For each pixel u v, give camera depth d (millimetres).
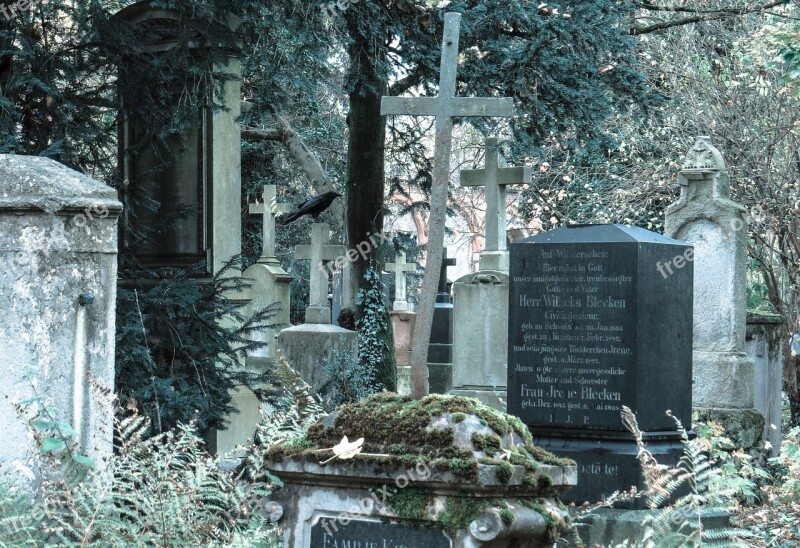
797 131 16844
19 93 9281
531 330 7625
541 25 14242
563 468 4414
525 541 4223
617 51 15406
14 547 4742
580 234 7559
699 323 12039
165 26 11367
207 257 11789
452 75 7402
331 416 4641
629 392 7254
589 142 15805
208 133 11812
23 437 5824
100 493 5008
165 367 8961
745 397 11719
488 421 4348
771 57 16422
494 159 14375
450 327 21922
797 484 7078
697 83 18312
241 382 9141
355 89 15023
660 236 7754
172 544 4988
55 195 5938
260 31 12188
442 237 6980
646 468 5477
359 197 17141
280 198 23781
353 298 17234
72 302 6000
